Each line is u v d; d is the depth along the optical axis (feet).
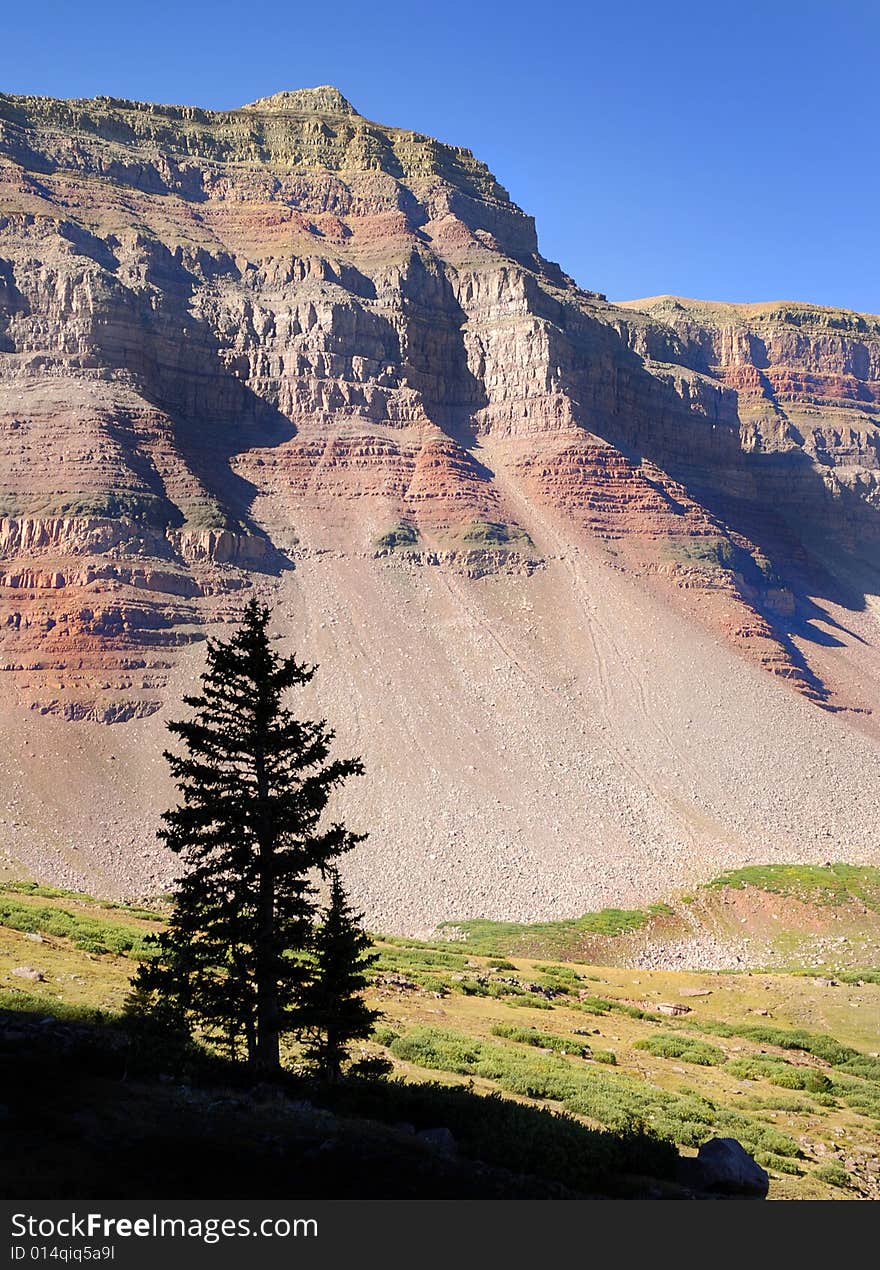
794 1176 132.36
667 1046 207.00
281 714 126.82
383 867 554.87
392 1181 91.71
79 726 649.61
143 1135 91.56
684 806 654.94
